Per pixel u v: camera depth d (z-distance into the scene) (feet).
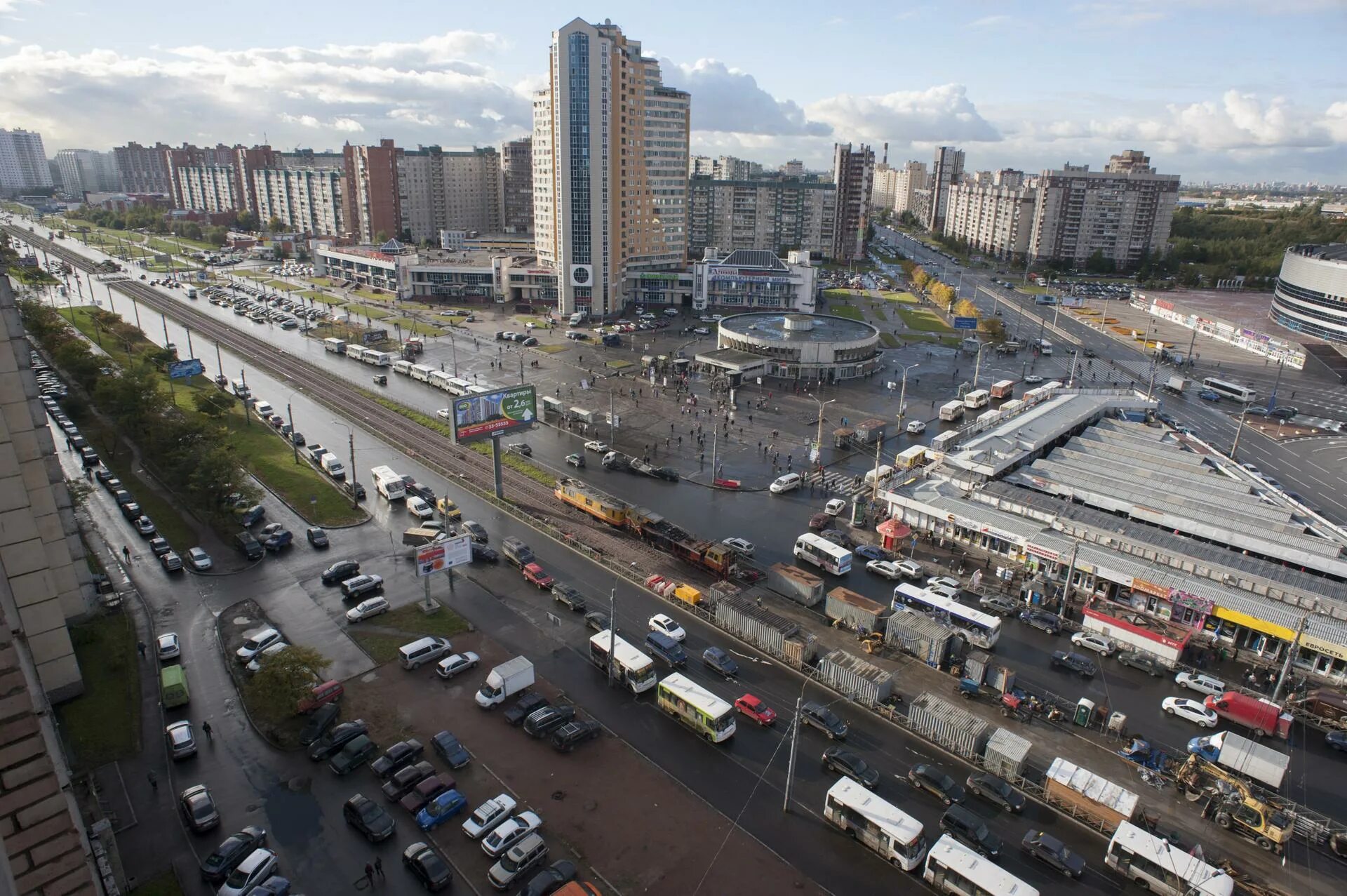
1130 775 191.42
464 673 222.48
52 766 82.28
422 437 414.82
